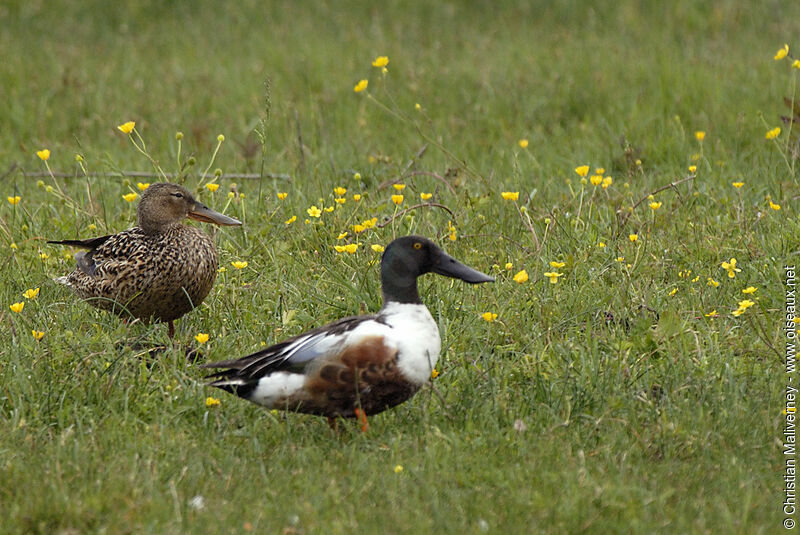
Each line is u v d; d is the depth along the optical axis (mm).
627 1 26688
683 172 15469
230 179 16234
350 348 8117
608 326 10305
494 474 7719
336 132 18984
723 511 7176
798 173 14781
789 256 11539
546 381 9141
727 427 8383
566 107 19516
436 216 13523
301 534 6973
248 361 8336
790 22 24609
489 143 17969
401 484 7586
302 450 8133
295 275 11766
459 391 9023
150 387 9180
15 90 21203
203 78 22250
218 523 7082
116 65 23469
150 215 10820
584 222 13000
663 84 19578
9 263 12352
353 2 28203
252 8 28078
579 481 7559
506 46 24219
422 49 24469
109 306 10898
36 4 27578
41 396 8938
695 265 11766
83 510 7234
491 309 10555
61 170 17562
